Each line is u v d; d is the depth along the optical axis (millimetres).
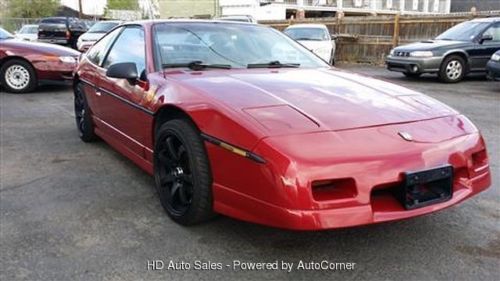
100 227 2896
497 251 2615
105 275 2369
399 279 2344
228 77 3107
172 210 2965
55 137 5145
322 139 2316
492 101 7770
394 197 2375
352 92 2943
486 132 5477
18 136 5184
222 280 2340
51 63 8180
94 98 4359
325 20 18562
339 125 2445
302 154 2225
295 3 33469
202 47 3600
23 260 2500
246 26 4074
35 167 4070
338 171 2225
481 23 10641
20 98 7715
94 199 3344
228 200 2506
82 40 14406
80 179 3764
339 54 17562
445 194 2480
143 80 3355
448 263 2486
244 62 3566
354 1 36969
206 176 2645
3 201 3293
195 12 35375
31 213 3094
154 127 3156
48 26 19219
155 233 2816
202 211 2721
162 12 37750
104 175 3861
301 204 2184
